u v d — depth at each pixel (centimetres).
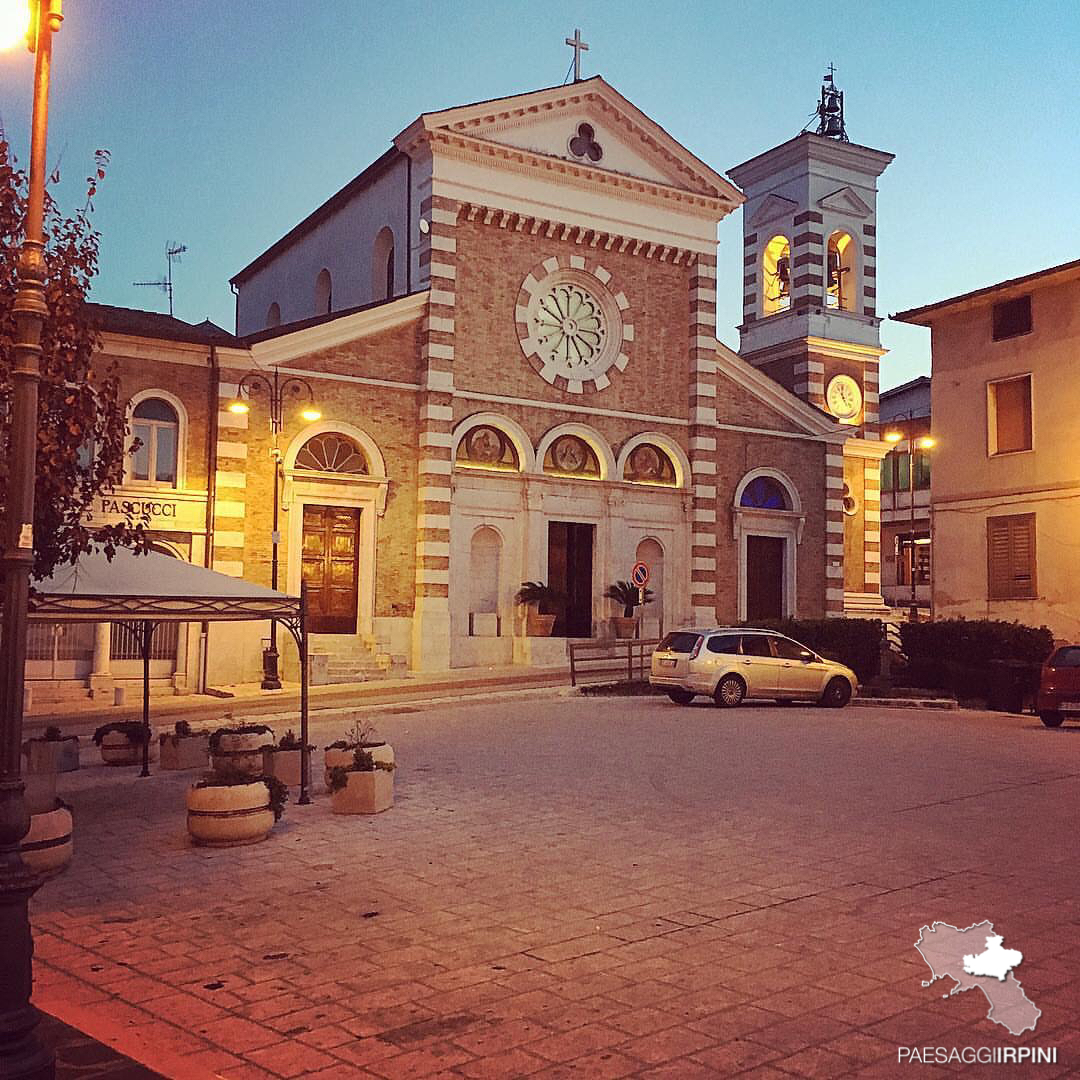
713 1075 581
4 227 1102
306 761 1398
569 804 1339
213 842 1159
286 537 2964
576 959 773
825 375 4403
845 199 4503
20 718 600
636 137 3562
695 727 2058
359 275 3772
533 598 3272
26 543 623
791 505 3841
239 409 2798
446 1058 611
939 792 1398
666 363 3638
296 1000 705
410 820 1268
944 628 2948
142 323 3222
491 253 3338
